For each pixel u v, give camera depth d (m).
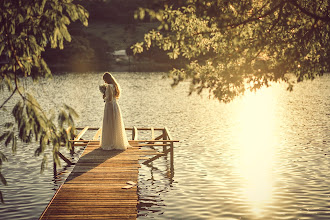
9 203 10.46
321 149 16.56
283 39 8.48
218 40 8.58
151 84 56.34
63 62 94.44
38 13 6.66
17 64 6.56
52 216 8.47
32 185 12.12
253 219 9.19
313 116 26.33
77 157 16.42
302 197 10.69
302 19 8.33
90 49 99.25
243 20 8.02
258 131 21.20
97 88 50.53
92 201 9.35
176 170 13.84
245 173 13.18
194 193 11.23
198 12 7.85
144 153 13.84
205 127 22.81
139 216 9.52
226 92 8.50
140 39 110.88
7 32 6.48
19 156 15.74
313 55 8.90
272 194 10.97
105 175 11.37
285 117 26.27
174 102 36.12
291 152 16.16
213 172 13.41
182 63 8.99
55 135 6.68
